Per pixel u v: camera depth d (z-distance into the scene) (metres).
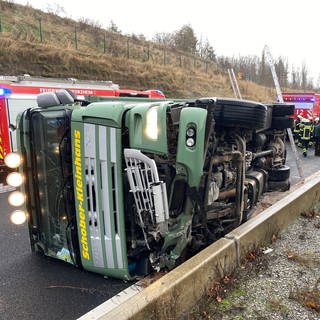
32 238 3.98
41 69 19.52
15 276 3.63
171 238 3.27
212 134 3.56
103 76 22.39
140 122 3.01
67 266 3.83
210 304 2.97
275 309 2.92
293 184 7.73
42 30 26.91
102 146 3.09
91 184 3.21
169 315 2.64
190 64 35.75
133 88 23.58
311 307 2.93
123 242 3.18
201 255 3.16
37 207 3.76
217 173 3.80
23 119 3.62
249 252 3.76
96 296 3.23
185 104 3.39
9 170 8.49
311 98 18.77
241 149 4.05
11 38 20.89
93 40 30.25
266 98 31.86
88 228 3.32
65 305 3.11
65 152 3.35
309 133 12.77
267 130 6.11
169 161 3.19
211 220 3.86
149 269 3.46
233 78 8.20
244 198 4.52
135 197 3.10
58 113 3.37
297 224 4.90
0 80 9.15
